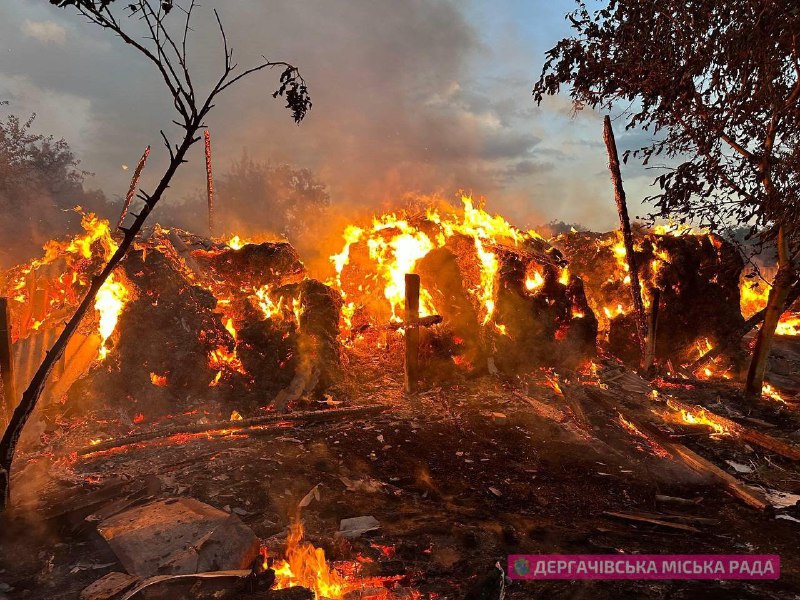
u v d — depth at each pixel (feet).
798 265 27.17
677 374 33.01
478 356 29.35
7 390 19.39
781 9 23.20
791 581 12.93
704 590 12.43
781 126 25.05
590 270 36.86
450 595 11.69
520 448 21.66
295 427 22.70
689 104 26.78
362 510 16.11
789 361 35.42
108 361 24.49
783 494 18.51
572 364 30.99
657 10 25.96
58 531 13.96
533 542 14.53
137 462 18.79
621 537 15.24
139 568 11.85
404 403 25.91
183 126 13.30
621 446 22.17
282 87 13.96
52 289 30.76
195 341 25.46
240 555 12.50
